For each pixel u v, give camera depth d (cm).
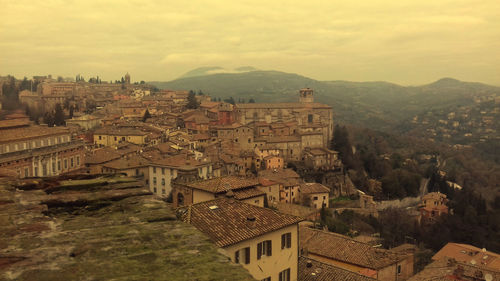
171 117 19950
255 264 2905
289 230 3167
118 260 747
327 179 16750
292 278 3228
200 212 2998
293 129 19075
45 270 684
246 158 15700
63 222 995
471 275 4559
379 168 19425
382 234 12112
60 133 10631
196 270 709
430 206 14462
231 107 19900
